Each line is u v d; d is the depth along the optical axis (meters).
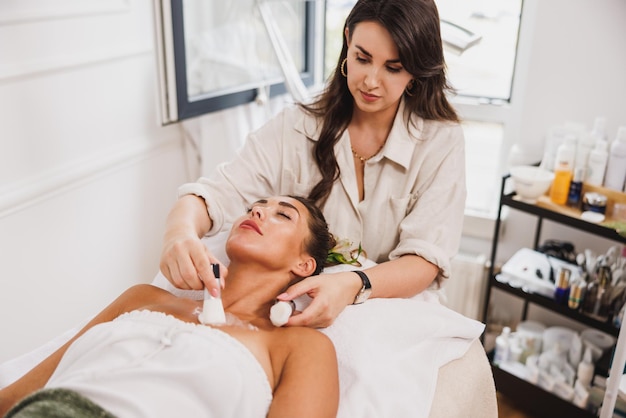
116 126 1.84
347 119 1.34
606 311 1.75
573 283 1.79
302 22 2.46
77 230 1.76
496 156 2.29
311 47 2.51
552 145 1.90
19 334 1.64
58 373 1.02
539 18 1.92
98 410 0.86
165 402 0.92
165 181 2.08
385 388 1.10
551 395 1.89
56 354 1.10
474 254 2.28
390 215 1.35
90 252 1.82
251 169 1.37
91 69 1.72
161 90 1.83
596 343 1.94
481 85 2.26
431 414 1.12
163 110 1.85
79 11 1.62
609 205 1.74
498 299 2.27
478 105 2.24
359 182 1.37
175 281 1.06
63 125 1.66
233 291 1.16
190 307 1.12
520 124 2.06
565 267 1.88
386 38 1.12
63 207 1.70
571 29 1.88
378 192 1.33
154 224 2.07
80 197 1.75
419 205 1.30
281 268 1.16
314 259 1.20
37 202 1.61
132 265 2.01
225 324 1.07
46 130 1.61
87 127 1.74
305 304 1.21
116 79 1.81
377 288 1.21
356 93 1.21
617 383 1.17
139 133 1.94
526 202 1.83
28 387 1.06
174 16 1.75
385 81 1.17
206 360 0.95
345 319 1.18
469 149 2.32
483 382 1.26
